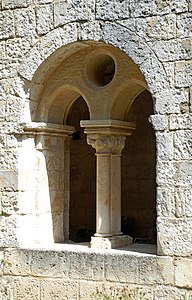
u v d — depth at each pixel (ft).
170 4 26.66
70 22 28.66
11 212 29.89
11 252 29.76
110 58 31.04
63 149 32.40
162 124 26.61
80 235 43.57
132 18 27.30
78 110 46.16
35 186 30.86
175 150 26.37
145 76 26.94
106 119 29.53
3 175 30.09
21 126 29.89
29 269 29.35
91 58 30.35
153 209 43.93
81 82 30.17
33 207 30.71
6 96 30.14
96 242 29.53
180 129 26.32
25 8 29.78
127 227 44.39
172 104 26.45
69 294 28.43
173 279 26.21
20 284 29.50
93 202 46.06
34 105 30.55
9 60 30.09
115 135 30.09
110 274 27.61
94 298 27.78
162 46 26.71
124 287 27.25
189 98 26.21
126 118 31.07
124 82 29.22
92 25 28.14
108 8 27.81
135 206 44.52
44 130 30.73
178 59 26.43
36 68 29.50
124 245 30.30
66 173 33.17
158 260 26.58
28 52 29.68
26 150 30.35
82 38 28.37
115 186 30.37
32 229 30.58
